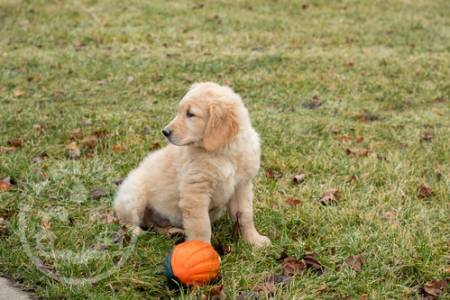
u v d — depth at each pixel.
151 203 5.51
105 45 13.45
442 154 7.54
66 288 4.56
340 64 11.87
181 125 5.07
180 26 15.16
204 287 4.54
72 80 10.77
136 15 16.11
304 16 16.31
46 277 4.74
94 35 14.07
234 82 10.66
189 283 4.51
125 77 10.93
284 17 16.16
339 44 13.76
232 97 5.15
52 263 4.98
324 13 16.62
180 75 11.05
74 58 12.14
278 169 7.08
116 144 7.58
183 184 5.03
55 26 14.84
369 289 4.61
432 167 7.15
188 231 5.05
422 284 4.76
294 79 10.86
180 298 4.39
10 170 6.72
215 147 4.90
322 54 12.59
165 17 16.03
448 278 4.78
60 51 12.75
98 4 17.27
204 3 17.58
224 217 5.77
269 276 4.76
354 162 7.20
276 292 4.52
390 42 13.85
